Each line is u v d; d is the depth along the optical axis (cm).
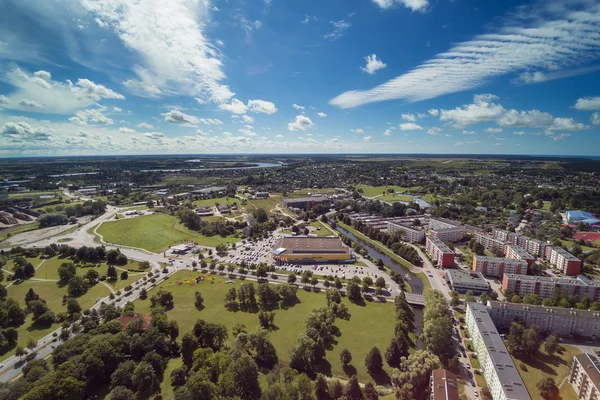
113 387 17612
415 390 17412
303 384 17000
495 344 19262
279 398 16325
